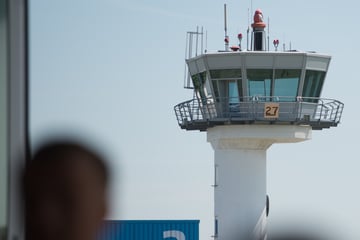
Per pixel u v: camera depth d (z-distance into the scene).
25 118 17.17
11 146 16.61
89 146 12.72
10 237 14.80
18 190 13.09
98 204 12.59
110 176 12.74
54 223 12.48
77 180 12.55
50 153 12.59
